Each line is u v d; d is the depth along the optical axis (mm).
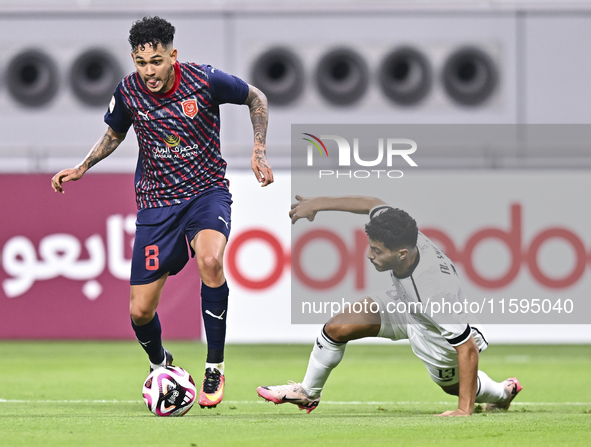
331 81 39031
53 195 29391
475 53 39188
